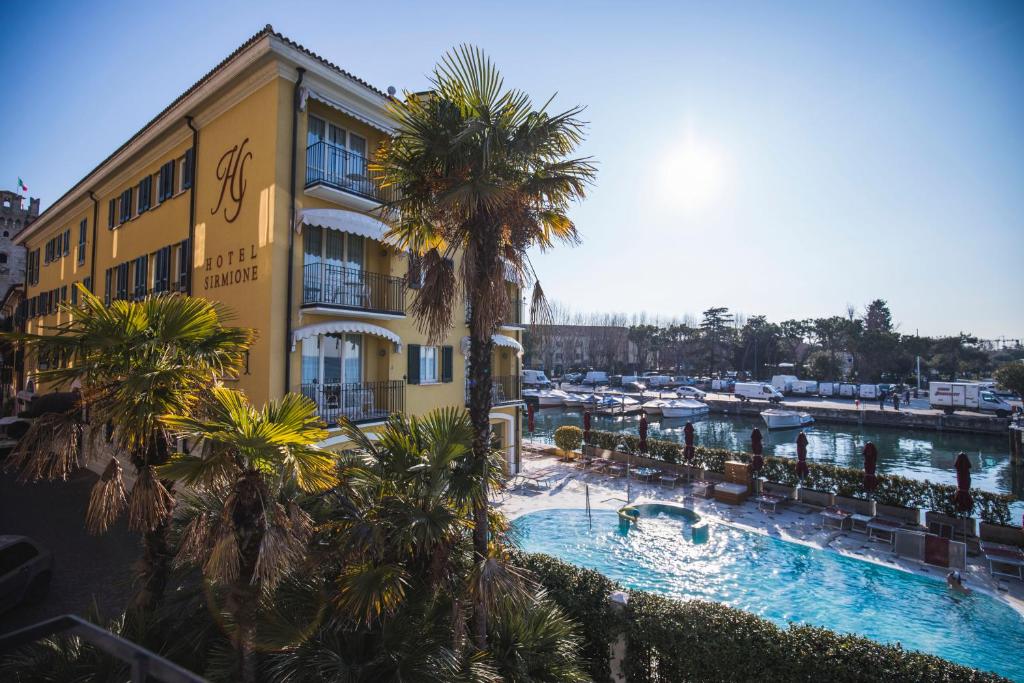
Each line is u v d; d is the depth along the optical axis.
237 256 14.23
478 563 6.24
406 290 16.12
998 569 12.27
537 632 6.86
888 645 5.98
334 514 6.44
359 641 5.70
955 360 73.06
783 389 66.00
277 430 5.08
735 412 53.50
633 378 76.06
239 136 14.47
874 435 41.31
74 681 5.21
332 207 14.57
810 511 16.69
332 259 14.86
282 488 5.95
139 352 6.27
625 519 15.77
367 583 5.43
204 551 5.13
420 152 7.48
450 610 6.24
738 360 85.75
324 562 5.92
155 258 17.92
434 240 8.43
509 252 7.79
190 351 6.60
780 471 17.86
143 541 6.74
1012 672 8.64
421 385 17.12
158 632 6.12
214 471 5.04
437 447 6.26
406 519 5.94
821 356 74.56
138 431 5.92
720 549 13.88
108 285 21.34
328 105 14.24
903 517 14.90
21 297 35.41
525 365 79.88
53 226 28.42
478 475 6.56
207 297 15.20
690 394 62.50
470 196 6.74
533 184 7.49
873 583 11.91
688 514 16.61
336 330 13.91
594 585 7.83
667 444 21.28
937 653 9.21
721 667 6.38
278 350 13.12
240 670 5.27
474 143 7.14
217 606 6.04
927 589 11.57
